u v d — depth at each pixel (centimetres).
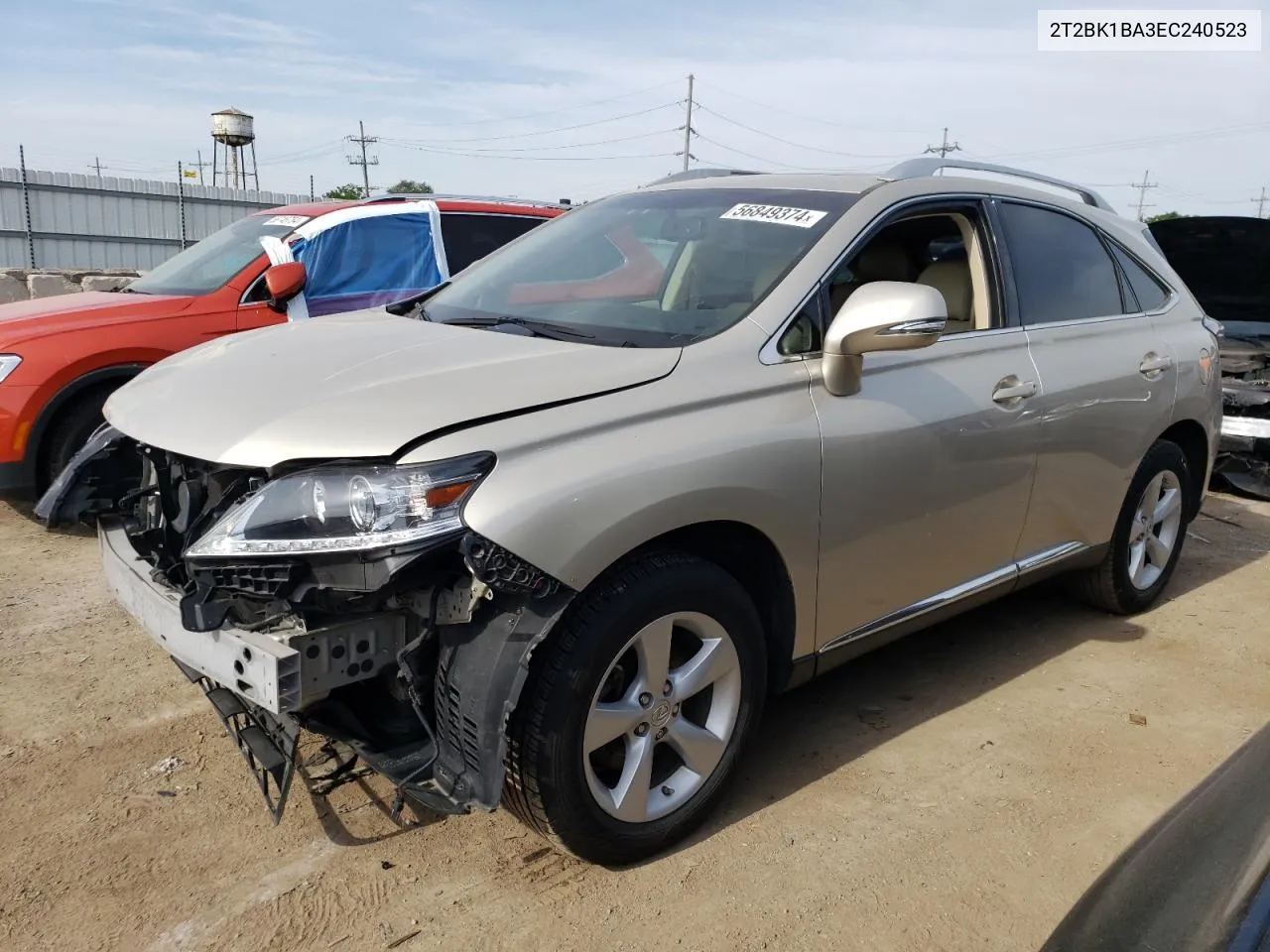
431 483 219
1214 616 468
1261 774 183
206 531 241
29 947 232
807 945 240
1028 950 241
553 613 229
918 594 331
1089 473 393
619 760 267
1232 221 721
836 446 286
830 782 310
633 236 350
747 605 275
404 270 658
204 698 354
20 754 313
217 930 240
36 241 2223
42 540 521
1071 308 395
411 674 230
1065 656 414
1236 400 696
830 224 315
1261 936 136
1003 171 466
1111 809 301
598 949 237
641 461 243
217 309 575
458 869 265
